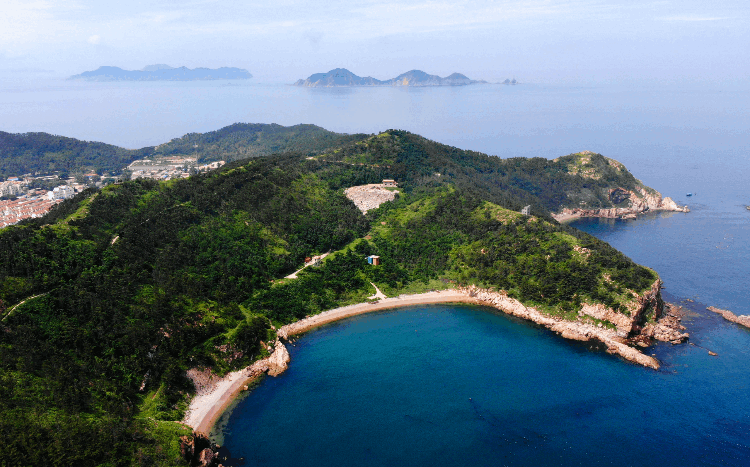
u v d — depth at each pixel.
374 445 102.94
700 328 153.75
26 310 114.31
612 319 145.75
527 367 132.88
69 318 117.88
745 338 147.00
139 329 120.00
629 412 112.50
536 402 116.94
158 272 145.25
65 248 139.88
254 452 101.06
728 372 128.38
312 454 100.31
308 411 114.94
